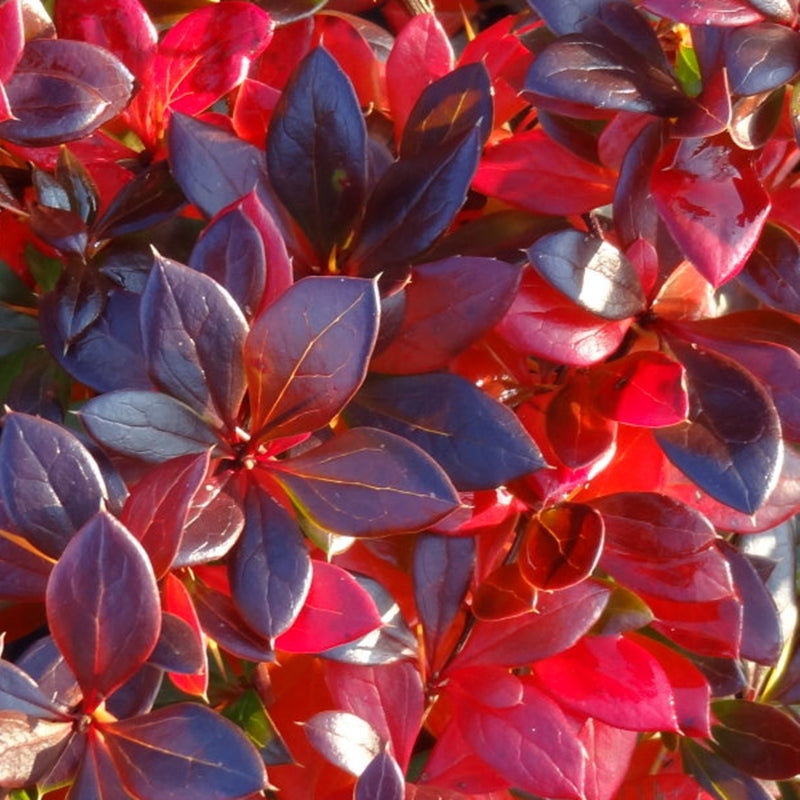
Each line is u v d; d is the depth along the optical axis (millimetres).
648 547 369
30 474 336
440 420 353
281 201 364
